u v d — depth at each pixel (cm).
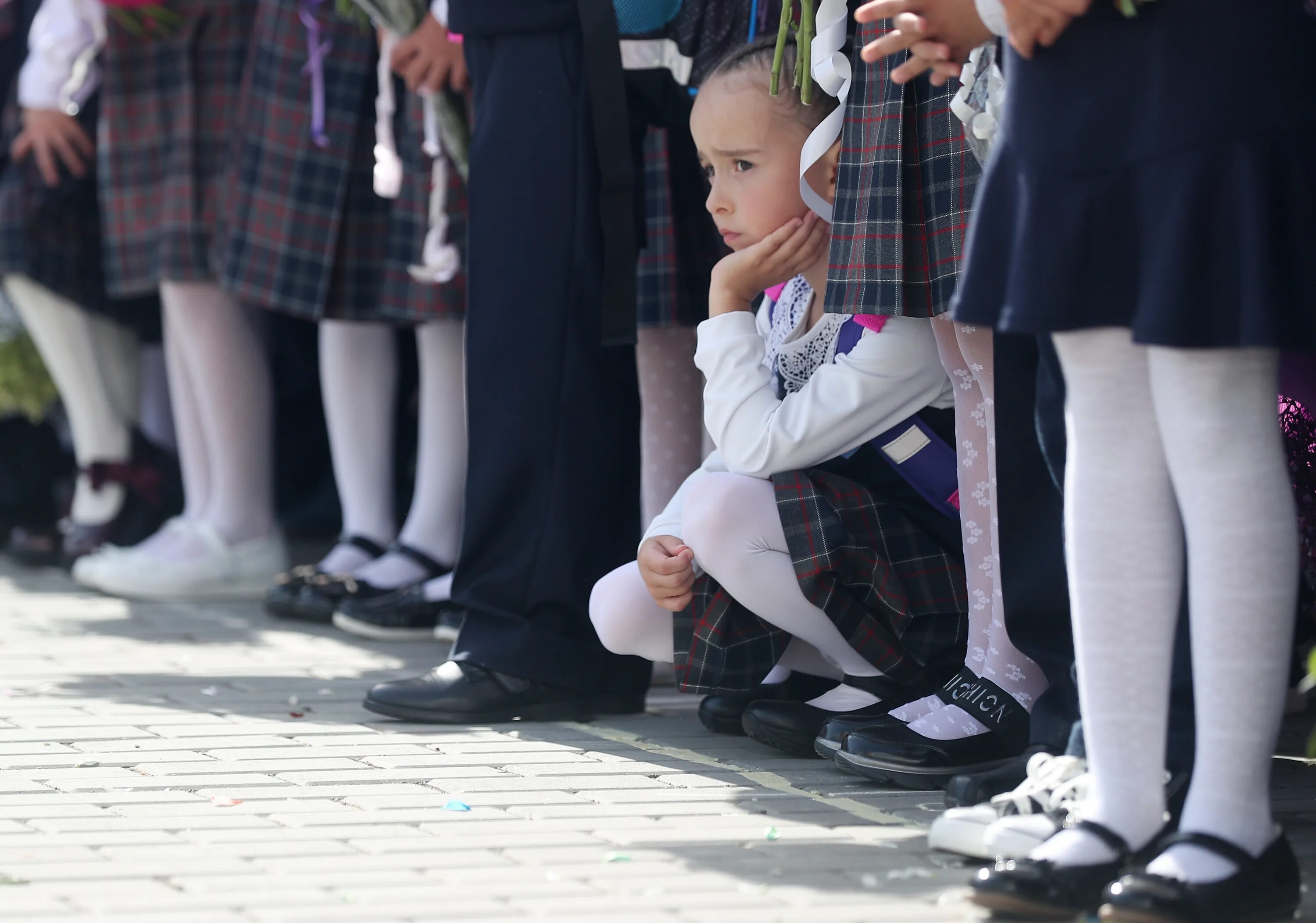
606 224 895
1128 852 556
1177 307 520
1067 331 545
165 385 1853
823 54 769
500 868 610
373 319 1373
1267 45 525
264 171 1378
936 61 598
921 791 747
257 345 1567
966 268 578
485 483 921
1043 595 718
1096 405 557
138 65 1523
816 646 855
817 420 795
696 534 808
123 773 780
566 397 912
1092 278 542
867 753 752
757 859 623
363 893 574
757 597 816
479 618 941
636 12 887
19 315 1819
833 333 833
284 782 762
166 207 1498
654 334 1072
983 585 786
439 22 1119
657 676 1087
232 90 1490
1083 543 561
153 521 1753
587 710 938
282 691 1034
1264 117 522
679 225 1042
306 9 1352
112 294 1602
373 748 845
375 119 1361
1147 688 557
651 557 826
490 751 839
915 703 798
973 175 736
